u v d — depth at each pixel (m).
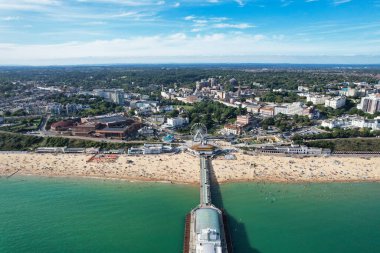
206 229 170.25
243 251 169.88
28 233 185.12
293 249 171.62
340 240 180.12
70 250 169.75
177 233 185.50
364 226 195.00
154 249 170.75
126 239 179.25
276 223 197.00
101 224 194.75
